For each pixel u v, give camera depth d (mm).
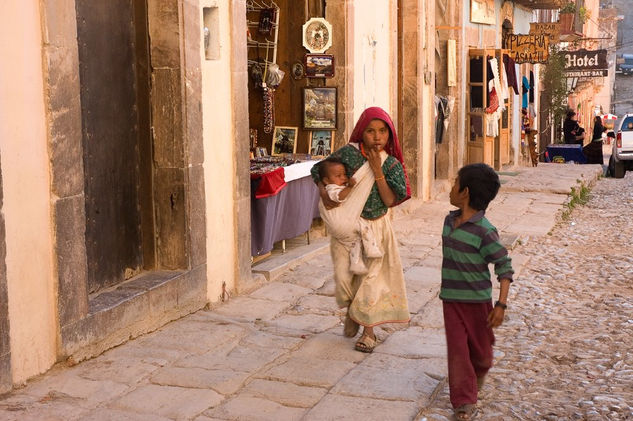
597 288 8023
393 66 11961
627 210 14039
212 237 6938
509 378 5262
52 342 5059
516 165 21406
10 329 4684
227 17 7141
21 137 4727
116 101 6141
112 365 5230
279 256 8617
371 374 5234
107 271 6074
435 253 9570
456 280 4559
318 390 4980
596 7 54250
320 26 9773
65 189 5059
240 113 7332
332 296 7328
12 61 4645
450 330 4594
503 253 4453
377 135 5441
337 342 5906
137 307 5859
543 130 30781
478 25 18125
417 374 5250
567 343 6090
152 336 5918
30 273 4836
